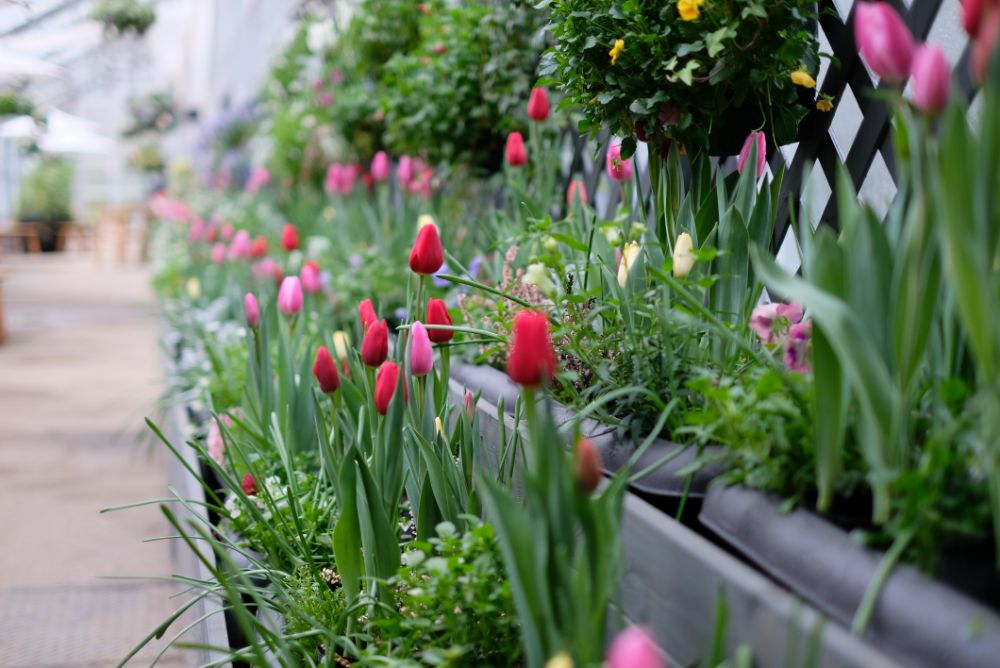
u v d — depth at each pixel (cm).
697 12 161
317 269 284
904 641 92
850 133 200
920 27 163
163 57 2066
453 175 377
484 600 125
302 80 688
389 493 159
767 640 94
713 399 130
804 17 170
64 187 1869
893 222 114
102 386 583
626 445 149
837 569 102
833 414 107
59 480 380
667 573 114
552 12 196
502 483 151
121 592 270
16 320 900
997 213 89
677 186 191
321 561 178
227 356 324
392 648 138
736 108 185
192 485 249
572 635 96
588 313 177
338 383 179
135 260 1703
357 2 475
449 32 351
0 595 266
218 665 150
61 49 998
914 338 99
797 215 196
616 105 189
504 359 220
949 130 85
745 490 121
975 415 101
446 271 284
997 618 87
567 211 305
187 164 1504
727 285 164
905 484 96
